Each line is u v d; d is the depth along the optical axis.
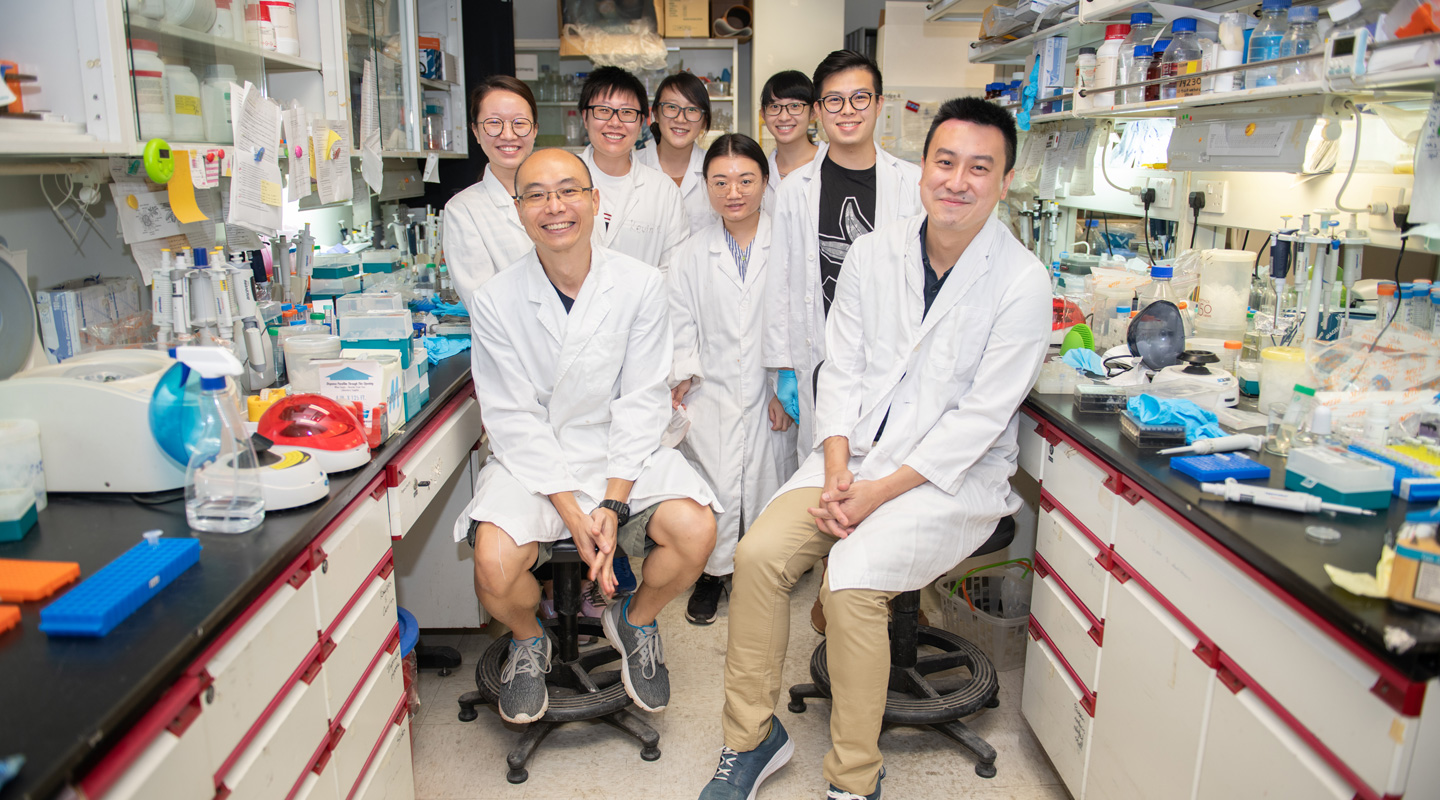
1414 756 0.92
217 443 1.28
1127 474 1.46
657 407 2.02
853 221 2.46
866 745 1.70
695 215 3.02
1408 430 1.42
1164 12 1.93
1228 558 1.19
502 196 2.40
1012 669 2.32
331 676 1.34
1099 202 3.04
